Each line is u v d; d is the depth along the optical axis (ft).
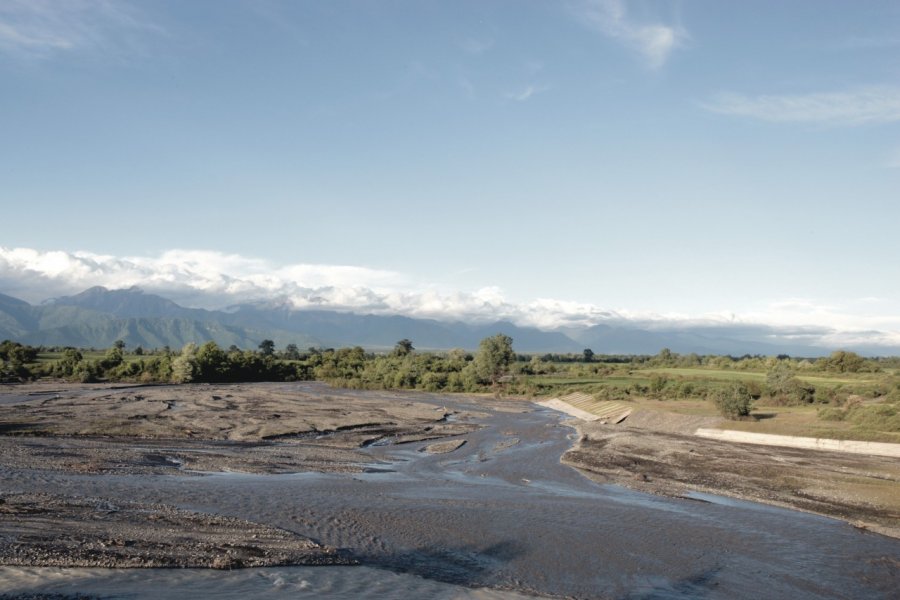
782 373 324.19
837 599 77.87
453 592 74.95
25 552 75.87
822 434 207.82
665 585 81.05
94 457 149.38
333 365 568.41
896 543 101.40
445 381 492.95
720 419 249.34
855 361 452.35
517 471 159.43
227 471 142.72
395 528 101.86
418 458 176.96
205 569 76.28
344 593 71.56
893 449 188.44
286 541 90.27
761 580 83.71
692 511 119.34
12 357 500.74
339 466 156.76
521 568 85.81
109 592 66.08
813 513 119.44
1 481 115.75
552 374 573.33
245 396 357.20
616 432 237.86
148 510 101.55
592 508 119.85
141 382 463.42
